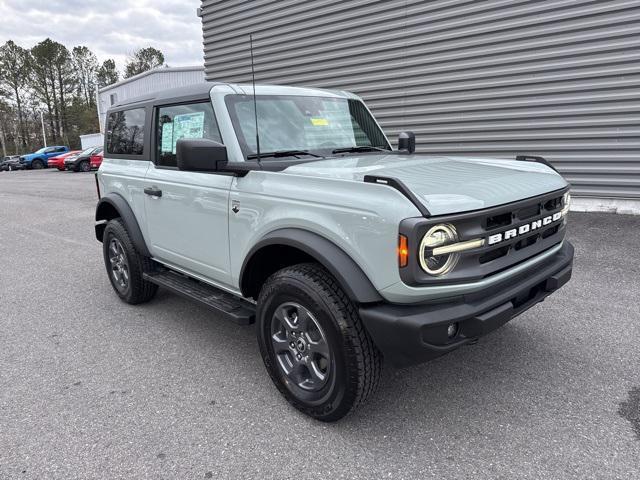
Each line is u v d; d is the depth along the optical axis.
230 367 3.34
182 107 3.58
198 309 4.48
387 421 2.65
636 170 6.61
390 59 8.41
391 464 2.32
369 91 8.81
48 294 5.05
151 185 3.86
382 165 2.87
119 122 4.51
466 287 2.25
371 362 2.42
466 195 2.31
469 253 2.24
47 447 2.52
